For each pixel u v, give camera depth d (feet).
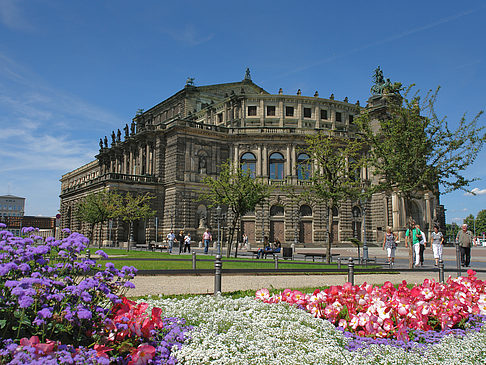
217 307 38.93
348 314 36.52
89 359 22.41
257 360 26.35
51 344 21.49
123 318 26.81
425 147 98.48
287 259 144.46
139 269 81.35
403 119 102.22
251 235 263.08
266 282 71.10
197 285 65.05
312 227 269.44
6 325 23.52
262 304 39.81
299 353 27.63
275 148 272.72
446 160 96.43
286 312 37.01
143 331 27.45
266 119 285.84
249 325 32.94
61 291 26.96
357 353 28.32
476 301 43.57
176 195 256.93
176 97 331.77
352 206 278.87
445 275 88.94
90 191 289.33
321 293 38.17
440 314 36.47
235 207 171.73
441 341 32.09
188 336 29.63
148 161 282.56
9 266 24.63
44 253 28.96
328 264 112.88
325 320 35.29
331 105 296.71
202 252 193.57
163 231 263.90
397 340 31.81
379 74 287.89
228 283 68.74
